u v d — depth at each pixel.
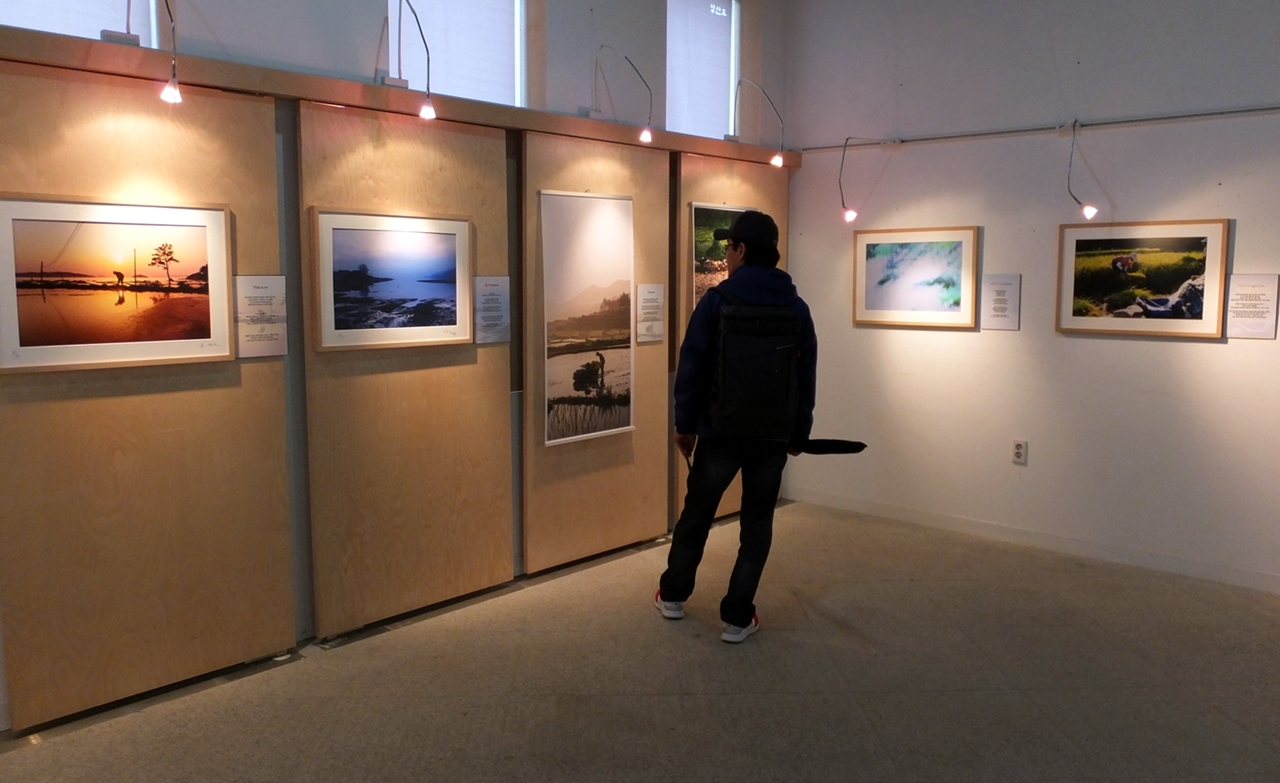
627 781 2.48
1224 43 3.89
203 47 2.92
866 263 5.06
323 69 3.26
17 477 2.59
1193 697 2.97
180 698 2.93
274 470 3.14
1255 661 3.24
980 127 4.61
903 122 4.88
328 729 2.74
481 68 3.90
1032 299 4.52
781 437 3.28
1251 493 3.98
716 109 5.11
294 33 3.16
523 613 3.67
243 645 3.13
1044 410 4.53
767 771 2.53
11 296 2.53
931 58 4.75
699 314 3.31
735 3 5.17
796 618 3.63
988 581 4.06
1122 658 3.26
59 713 2.73
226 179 2.93
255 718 2.80
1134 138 4.15
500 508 3.91
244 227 2.99
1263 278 3.88
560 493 4.16
